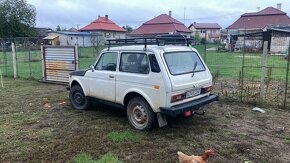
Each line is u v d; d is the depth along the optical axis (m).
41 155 4.73
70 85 7.61
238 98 8.33
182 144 5.15
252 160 4.54
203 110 6.25
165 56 5.36
